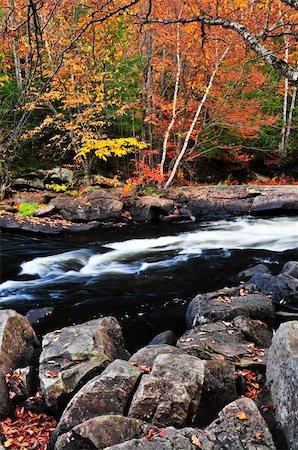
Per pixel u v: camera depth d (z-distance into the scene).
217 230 12.19
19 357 4.45
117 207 13.16
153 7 12.95
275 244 10.28
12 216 12.17
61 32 11.84
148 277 8.03
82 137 14.73
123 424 3.08
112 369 3.65
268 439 2.96
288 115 20.02
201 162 19.17
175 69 15.28
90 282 7.85
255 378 4.06
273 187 14.67
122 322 6.01
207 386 3.76
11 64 14.23
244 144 19.27
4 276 8.38
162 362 3.79
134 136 16.22
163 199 14.14
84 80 13.71
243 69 14.80
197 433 2.95
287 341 3.60
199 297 5.91
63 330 4.67
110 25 12.81
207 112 16.61
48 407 3.85
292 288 6.15
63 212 13.05
